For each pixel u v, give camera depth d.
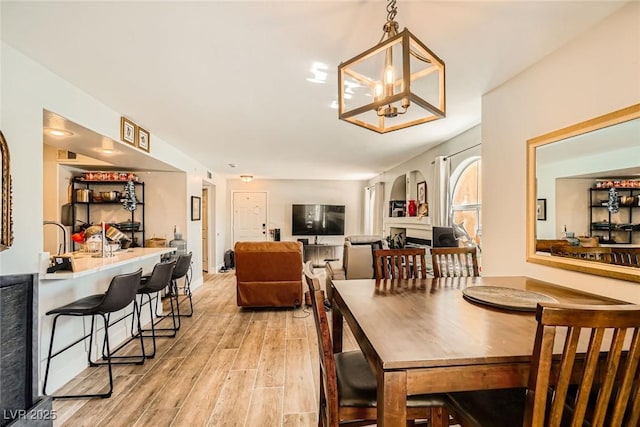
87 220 5.02
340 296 1.69
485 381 0.98
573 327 0.83
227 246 8.48
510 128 2.37
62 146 3.30
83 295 2.66
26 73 1.99
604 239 1.68
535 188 2.15
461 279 2.12
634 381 0.92
